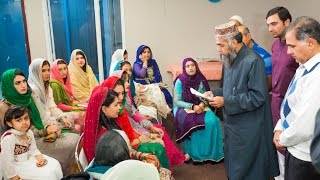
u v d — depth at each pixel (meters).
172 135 3.49
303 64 1.39
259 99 1.83
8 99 2.28
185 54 4.41
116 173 1.16
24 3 4.13
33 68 2.59
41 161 1.96
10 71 2.27
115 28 4.46
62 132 2.49
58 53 4.50
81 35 4.53
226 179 2.62
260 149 1.93
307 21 1.33
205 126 2.81
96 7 4.35
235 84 1.92
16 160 1.91
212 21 4.31
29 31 4.23
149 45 4.37
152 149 2.11
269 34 4.31
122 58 3.71
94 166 1.41
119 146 1.38
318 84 1.27
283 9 2.17
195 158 2.88
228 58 1.93
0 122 2.13
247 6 4.25
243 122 1.93
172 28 4.32
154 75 3.85
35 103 2.48
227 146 2.08
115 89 2.08
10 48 4.40
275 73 2.25
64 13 4.41
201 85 3.04
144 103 3.18
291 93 1.45
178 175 2.70
